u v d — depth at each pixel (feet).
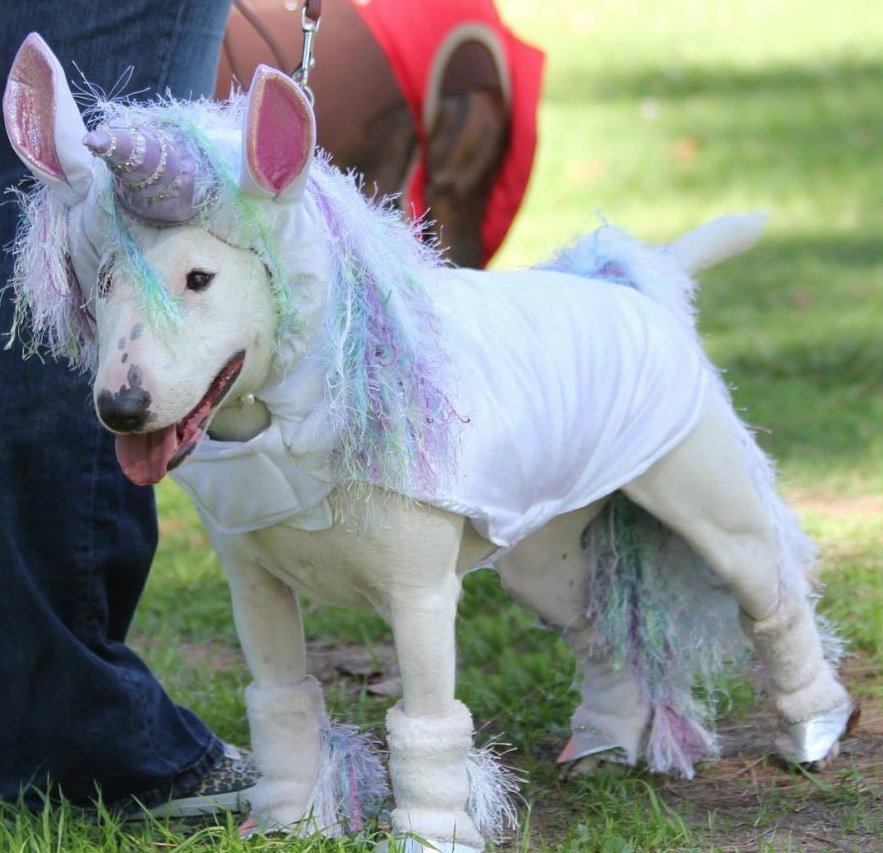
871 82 72.59
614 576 16.90
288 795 15.11
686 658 17.19
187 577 25.11
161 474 12.40
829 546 24.47
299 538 13.66
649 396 15.39
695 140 63.26
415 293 13.46
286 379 12.99
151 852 15.06
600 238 16.92
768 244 48.88
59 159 12.51
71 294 12.91
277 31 21.54
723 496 15.87
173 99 13.51
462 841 14.21
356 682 20.84
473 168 24.41
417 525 13.57
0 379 15.34
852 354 36.22
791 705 17.06
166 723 16.38
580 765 17.24
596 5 92.27
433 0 23.35
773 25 85.66
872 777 16.88
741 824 15.89
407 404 13.15
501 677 20.22
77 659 15.69
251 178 12.08
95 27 15.26
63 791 16.17
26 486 15.49
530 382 14.40
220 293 12.32
